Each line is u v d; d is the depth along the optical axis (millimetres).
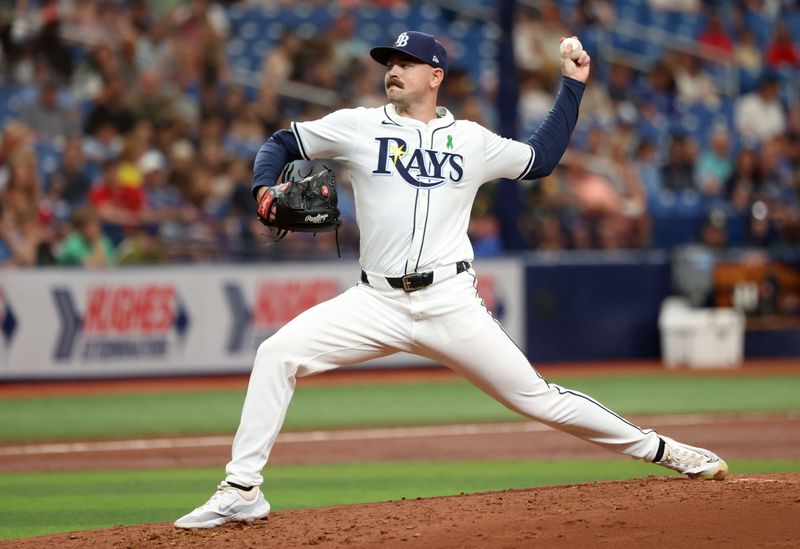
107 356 47406
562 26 68250
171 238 50625
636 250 57719
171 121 55062
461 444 32906
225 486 17297
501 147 17922
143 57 59719
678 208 63656
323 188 17281
